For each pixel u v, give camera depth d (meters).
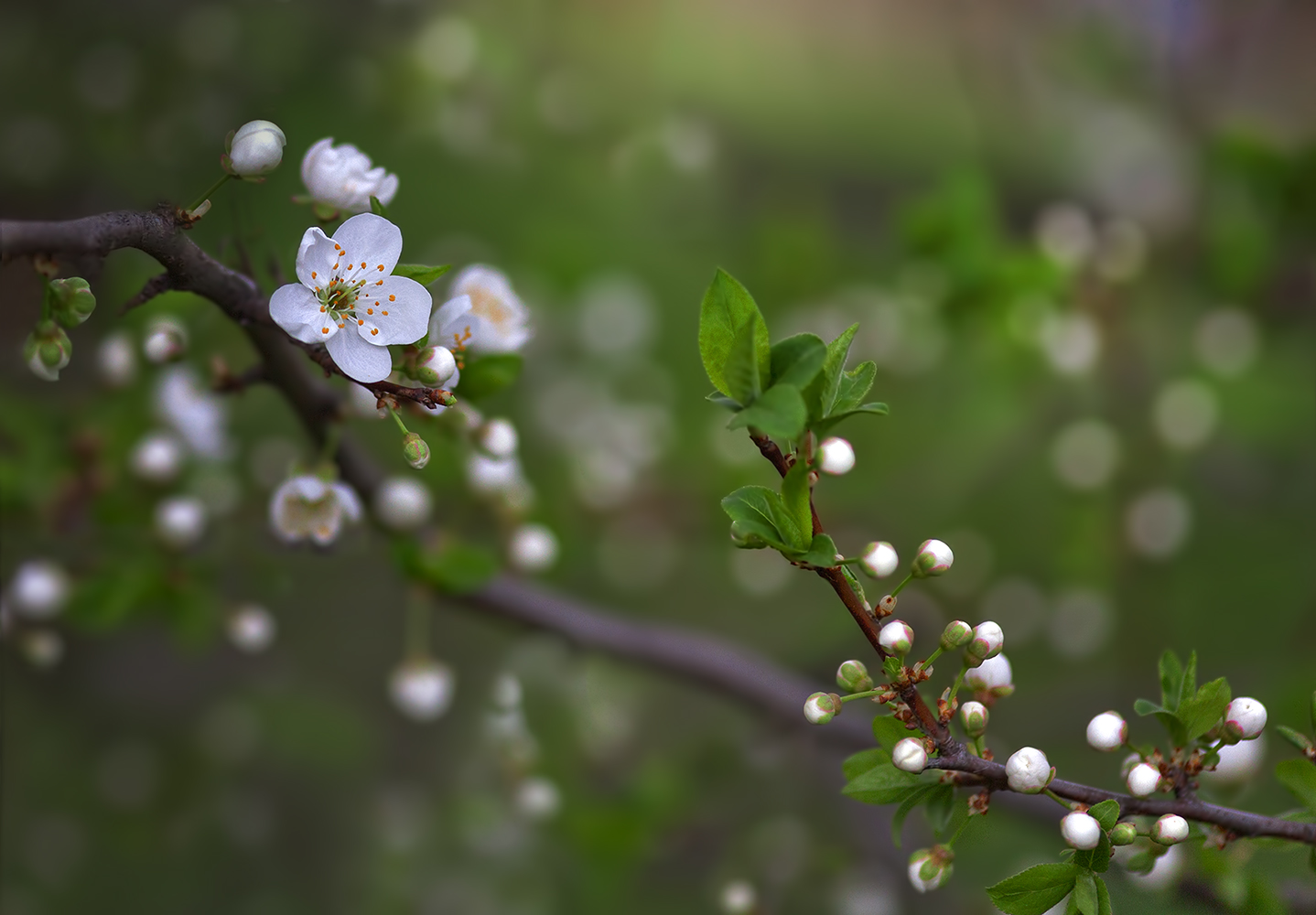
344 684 1.07
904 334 0.96
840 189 1.44
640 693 0.94
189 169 0.83
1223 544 1.09
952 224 0.84
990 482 1.05
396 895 0.97
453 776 1.02
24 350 0.46
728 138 1.40
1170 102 1.14
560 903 0.96
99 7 0.92
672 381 1.22
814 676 0.95
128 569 0.62
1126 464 1.00
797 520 0.45
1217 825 0.47
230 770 1.02
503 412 1.05
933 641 0.97
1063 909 0.47
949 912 0.74
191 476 0.63
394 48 0.97
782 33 1.47
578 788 0.77
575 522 0.90
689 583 1.17
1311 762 0.48
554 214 1.14
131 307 0.47
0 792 0.97
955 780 0.47
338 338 0.47
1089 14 1.15
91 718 1.00
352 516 0.54
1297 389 1.04
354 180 0.49
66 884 0.98
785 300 1.02
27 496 0.61
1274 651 1.01
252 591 0.85
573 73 1.18
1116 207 1.17
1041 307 0.84
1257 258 0.91
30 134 0.84
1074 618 1.01
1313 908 0.50
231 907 1.00
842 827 0.81
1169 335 1.03
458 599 0.63
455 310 0.50
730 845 0.80
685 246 1.27
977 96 1.26
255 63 0.93
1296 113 1.14
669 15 1.32
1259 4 1.12
